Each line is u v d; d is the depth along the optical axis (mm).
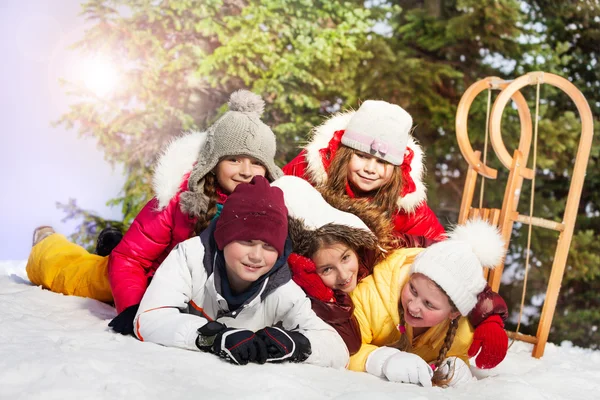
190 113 6234
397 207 3107
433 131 6637
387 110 2947
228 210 2213
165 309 2260
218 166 2715
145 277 2830
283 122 6270
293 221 2400
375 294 2465
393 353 2307
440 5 6688
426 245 2781
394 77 6277
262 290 2279
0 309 2561
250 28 6078
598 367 3045
